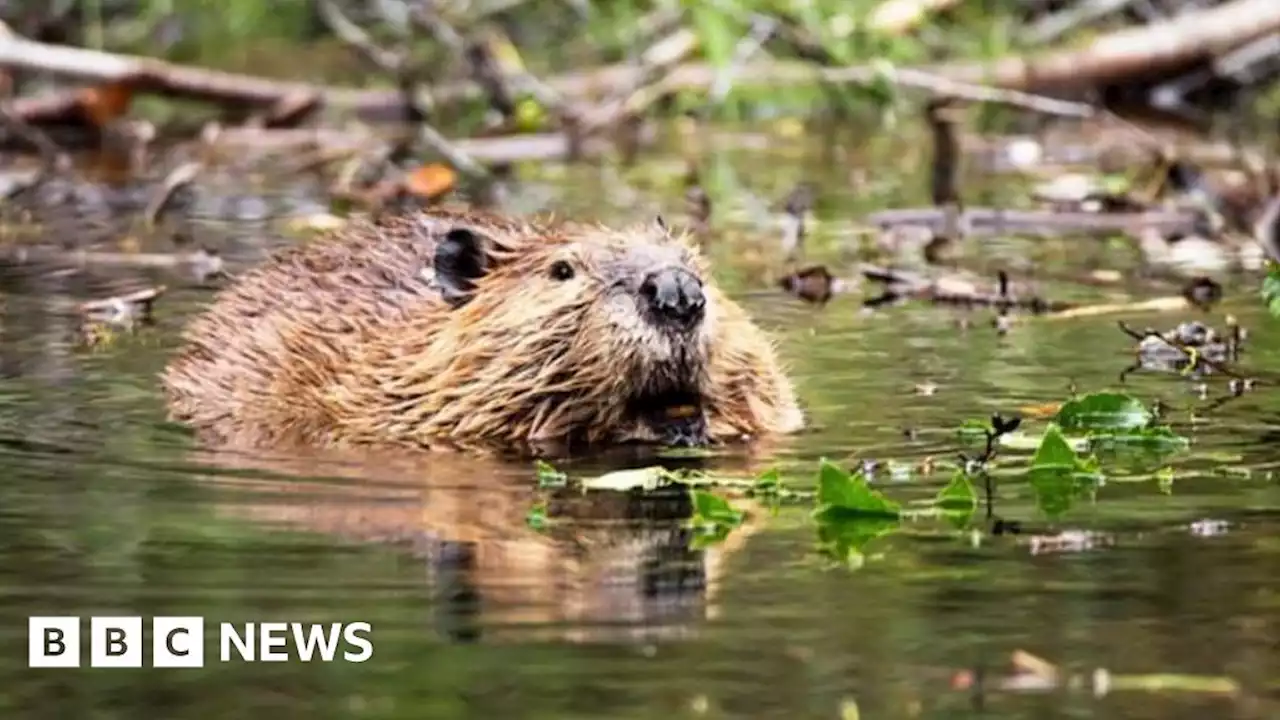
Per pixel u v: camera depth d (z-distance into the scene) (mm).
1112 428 8945
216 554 7121
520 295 8961
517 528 7488
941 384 10008
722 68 18672
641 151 19141
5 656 6172
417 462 8617
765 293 12609
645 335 8688
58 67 18266
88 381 10117
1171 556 7059
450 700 5785
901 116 20953
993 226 15148
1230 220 15453
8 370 10344
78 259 13570
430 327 9258
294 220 15148
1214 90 21078
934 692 5832
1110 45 20359
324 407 9336
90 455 8648
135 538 7316
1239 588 6699
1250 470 8242
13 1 21641
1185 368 10320
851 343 11078
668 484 8141
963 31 21297
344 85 21328
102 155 18359
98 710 5781
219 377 9766
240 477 8281
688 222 14977
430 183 16016
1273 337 11031
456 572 6910
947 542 7273
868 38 19844
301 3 22188
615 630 6348
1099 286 12797
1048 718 5656
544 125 19469
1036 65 20312
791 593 6707
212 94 19000
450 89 20641
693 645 6211
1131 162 18047
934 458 8523
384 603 6586
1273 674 5945
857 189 16922
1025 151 18922
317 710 5723
